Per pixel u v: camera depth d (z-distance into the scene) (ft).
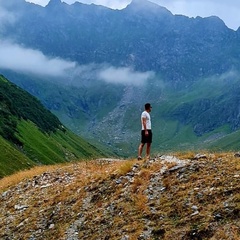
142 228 55.42
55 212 70.54
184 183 63.36
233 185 57.88
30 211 75.61
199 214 53.78
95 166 94.07
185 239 50.31
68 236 61.36
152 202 61.00
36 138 561.84
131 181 69.41
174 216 55.88
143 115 80.69
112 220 60.54
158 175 68.39
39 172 104.99
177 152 80.12
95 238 57.82
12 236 68.13
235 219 50.62
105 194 69.41
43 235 64.54
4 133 472.85
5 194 92.32
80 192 74.38
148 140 80.48
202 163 68.44
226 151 77.56
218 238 48.03
